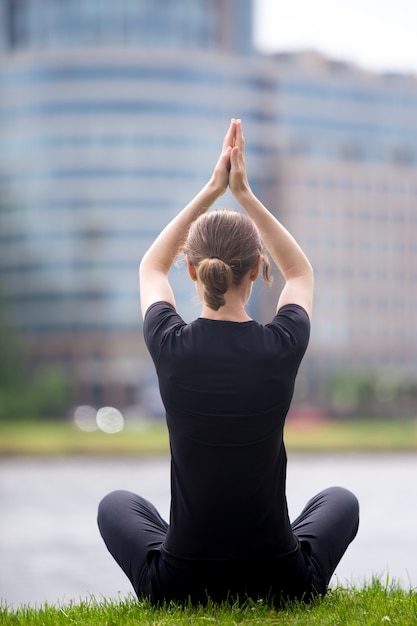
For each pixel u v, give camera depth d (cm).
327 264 14612
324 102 14538
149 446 4509
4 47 13950
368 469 3244
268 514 412
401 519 1700
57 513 1898
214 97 13325
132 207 12962
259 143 13912
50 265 13050
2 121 13288
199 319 420
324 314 14600
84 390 12912
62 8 13675
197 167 13138
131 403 12862
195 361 409
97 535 1538
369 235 15012
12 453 4422
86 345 12912
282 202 14175
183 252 429
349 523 461
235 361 408
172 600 430
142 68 13025
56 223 13038
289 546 420
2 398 9512
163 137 13050
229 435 405
